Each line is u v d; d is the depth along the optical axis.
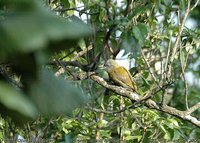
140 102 11.46
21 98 1.39
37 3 1.40
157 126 13.03
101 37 10.89
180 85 16.38
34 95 1.43
